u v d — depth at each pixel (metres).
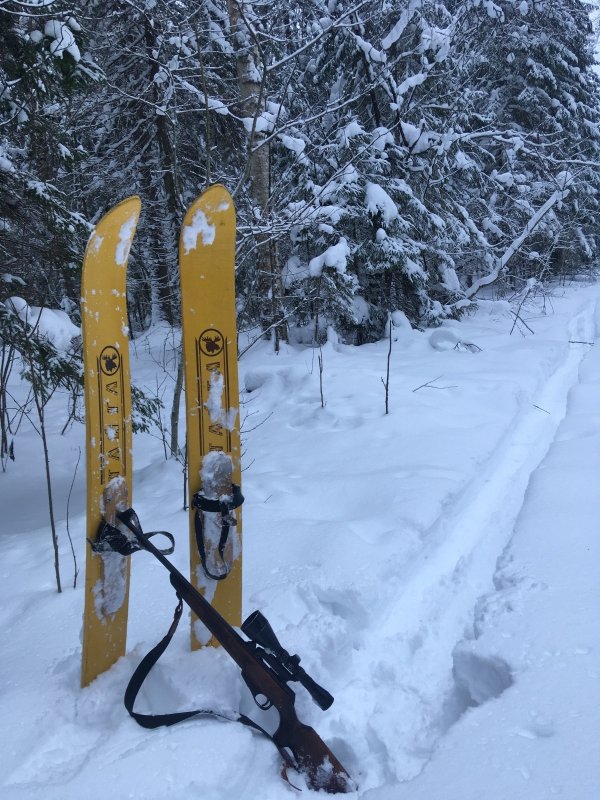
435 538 3.32
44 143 4.88
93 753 1.84
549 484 3.85
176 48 6.82
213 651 2.28
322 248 9.30
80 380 4.64
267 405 6.82
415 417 5.48
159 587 2.91
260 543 3.25
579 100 18.77
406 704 2.21
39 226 4.70
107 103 9.38
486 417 5.48
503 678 2.19
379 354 8.44
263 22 7.40
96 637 2.16
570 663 2.14
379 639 2.53
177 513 3.91
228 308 2.32
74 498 5.08
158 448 6.06
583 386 6.43
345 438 5.16
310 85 10.62
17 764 1.82
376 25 9.76
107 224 2.14
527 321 10.47
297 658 1.95
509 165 13.02
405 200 9.38
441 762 1.79
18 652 2.45
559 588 2.65
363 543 3.14
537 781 1.67
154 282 10.86
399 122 9.58
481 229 13.13
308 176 9.11
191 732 1.91
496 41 14.36
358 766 1.97
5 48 4.30
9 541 3.96
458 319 10.56
